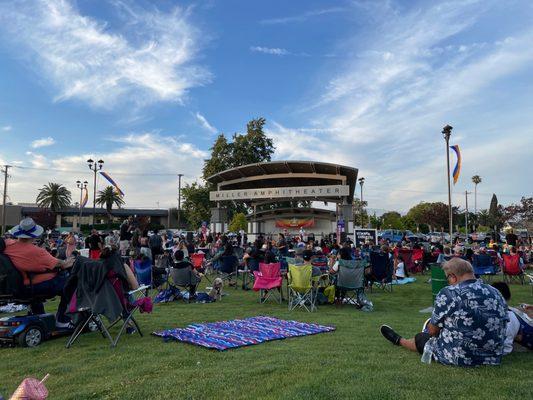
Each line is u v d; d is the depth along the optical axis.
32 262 6.19
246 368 4.63
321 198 30.33
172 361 5.06
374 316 8.44
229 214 55.88
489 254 15.34
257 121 55.69
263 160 54.97
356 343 5.81
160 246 14.62
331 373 4.35
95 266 5.93
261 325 7.27
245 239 27.81
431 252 18.75
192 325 7.29
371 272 12.51
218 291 10.84
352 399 3.62
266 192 29.67
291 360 4.91
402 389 3.83
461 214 91.12
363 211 78.44
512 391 3.76
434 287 9.02
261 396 3.77
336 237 26.28
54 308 9.22
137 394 3.94
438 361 4.66
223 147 54.03
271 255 10.95
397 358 4.93
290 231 33.03
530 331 5.06
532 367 4.44
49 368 4.94
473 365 4.46
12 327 5.99
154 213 92.25
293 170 30.66
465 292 4.47
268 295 11.14
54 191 71.12
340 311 9.17
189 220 60.53
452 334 4.52
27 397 3.01
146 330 7.00
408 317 8.30
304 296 9.30
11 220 79.19
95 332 6.86
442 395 3.68
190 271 10.48
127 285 6.33
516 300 10.85
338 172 29.72
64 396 3.96
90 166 33.56
